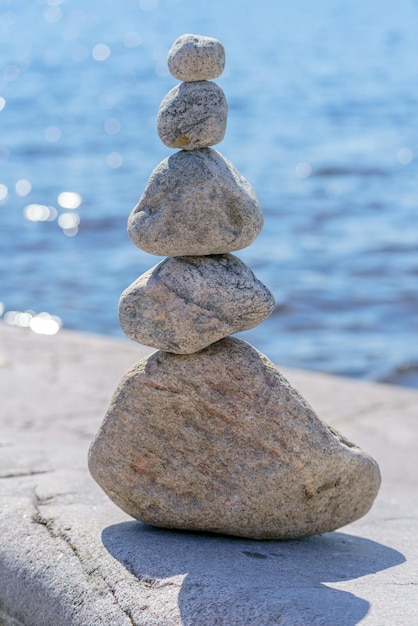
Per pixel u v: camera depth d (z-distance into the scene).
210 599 3.79
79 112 36.44
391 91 40.06
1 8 123.12
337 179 22.88
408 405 8.34
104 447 4.48
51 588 4.18
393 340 12.13
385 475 6.79
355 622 3.55
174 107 4.28
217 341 4.41
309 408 4.38
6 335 10.14
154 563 4.11
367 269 15.04
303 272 14.93
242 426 4.30
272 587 3.87
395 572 4.23
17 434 6.75
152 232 4.24
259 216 4.38
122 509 4.57
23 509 4.73
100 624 3.92
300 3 109.25
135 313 4.30
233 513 4.34
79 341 10.02
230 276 4.28
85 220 18.80
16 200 20.81
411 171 23.62
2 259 16.23
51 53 62.16
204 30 74.00
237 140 28.98
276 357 11.62
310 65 50.16
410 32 69.06
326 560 4.34
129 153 27.06
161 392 4.36
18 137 30.38
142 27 80.62
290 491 4.32
